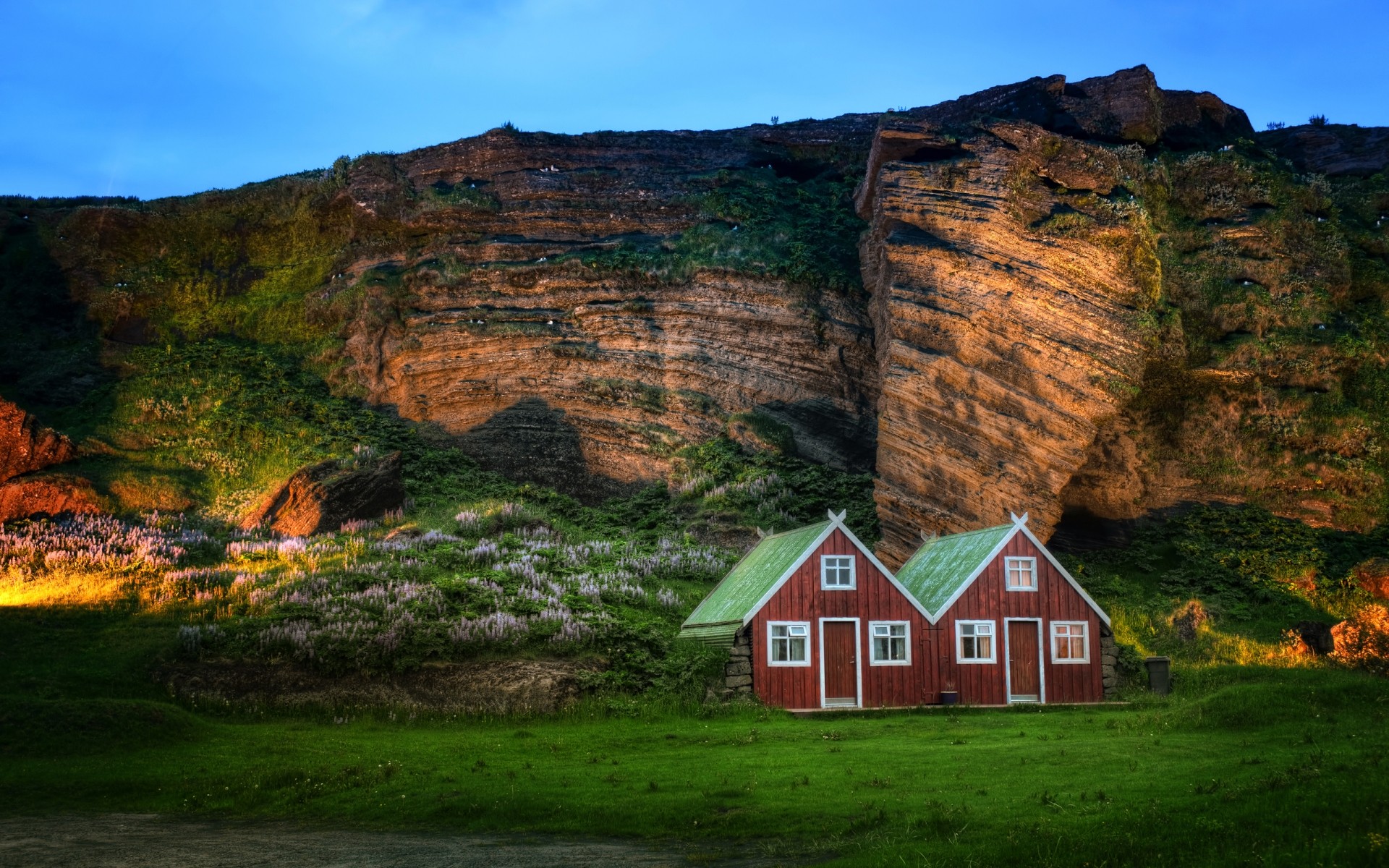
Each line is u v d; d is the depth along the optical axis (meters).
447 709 26.23
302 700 26.34
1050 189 43.78
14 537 35.38
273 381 51.22
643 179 56.62
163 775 19.58
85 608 30.67
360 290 53.50
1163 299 43.09
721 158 58.81
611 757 21.03
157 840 15.73
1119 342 40.25
